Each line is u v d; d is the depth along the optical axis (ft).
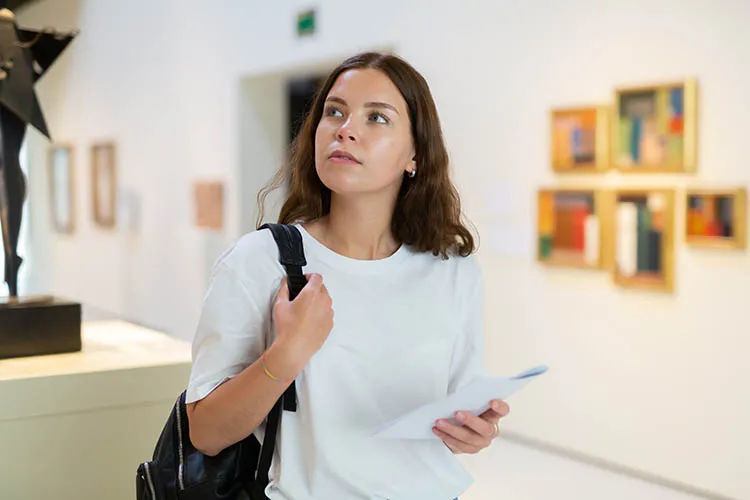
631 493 14.97
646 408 15.75
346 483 5.85
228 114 26.09
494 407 5.68
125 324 12.74
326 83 6.30
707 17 14.49
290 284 5.71
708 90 14.55
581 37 16.48
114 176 32.42
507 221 18.07
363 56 6.16
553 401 17.40
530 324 17.76
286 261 5.76
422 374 6.07
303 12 22.89
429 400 6.12
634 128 15.56
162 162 29.48
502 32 17.92
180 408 6.15
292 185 6.55
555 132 16.80
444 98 19.30
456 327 6.31
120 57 31.78
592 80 16.33
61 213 36.60
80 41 34.47
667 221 15.07
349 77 6.00
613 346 16.25
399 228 6.38
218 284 5.72
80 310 10.22
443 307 6.23
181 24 28.14
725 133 14.34
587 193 16.31
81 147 34.83
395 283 6.14
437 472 6.17
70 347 10.12
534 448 17.63
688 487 15.14
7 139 10.65
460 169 19.03
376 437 5.92
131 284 31.63
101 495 9.16
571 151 16.53
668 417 15.42
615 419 16.28
